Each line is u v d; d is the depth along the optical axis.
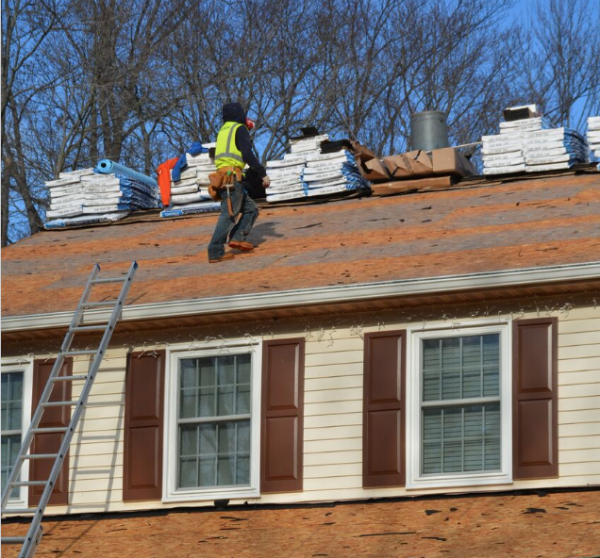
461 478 12.80
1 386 14.77
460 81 34.69
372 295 13.09
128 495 13.80
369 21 34.22
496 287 12.74
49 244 18.11
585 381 12.62
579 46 35.47
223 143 15.41
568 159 17.02
